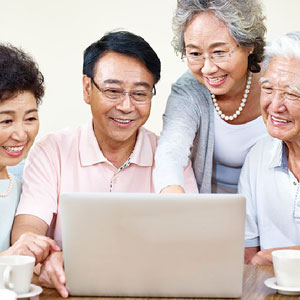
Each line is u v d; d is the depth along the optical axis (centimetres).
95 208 175
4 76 233
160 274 179
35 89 245
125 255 178
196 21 255
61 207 177
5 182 250
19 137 239
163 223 175
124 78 254
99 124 265
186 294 181
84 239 178
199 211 174
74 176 270
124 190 272
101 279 181
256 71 268
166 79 394
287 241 265
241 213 174
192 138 275
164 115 279
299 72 242
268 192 268
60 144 273
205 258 178
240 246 177
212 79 260
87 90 269
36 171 263
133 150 273
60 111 402
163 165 258
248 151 285
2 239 243
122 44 255
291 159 262
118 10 393
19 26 401
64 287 185
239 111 277
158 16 390
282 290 184
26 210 251
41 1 398
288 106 245
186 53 263
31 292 181
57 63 400
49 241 206
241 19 250
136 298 181
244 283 196
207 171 287
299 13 377
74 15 397
